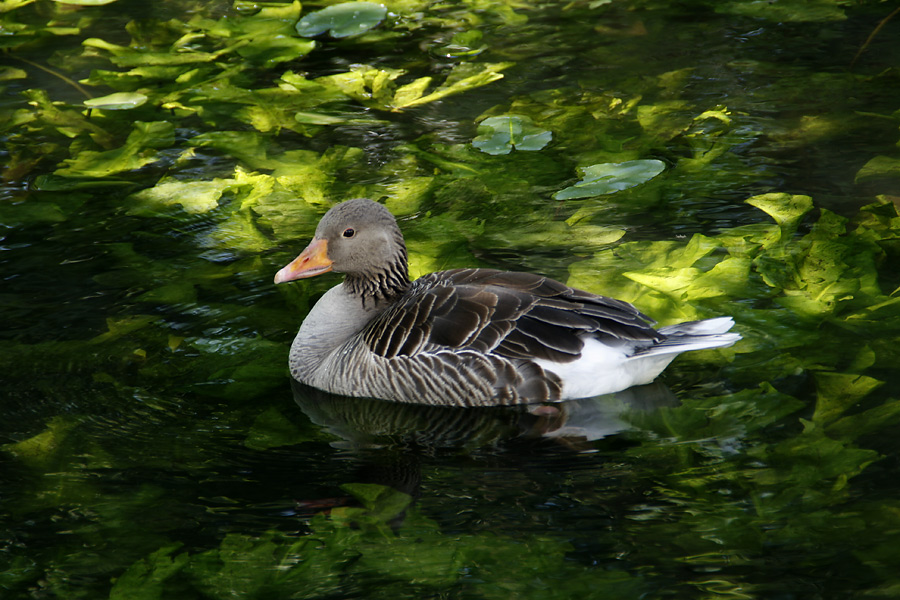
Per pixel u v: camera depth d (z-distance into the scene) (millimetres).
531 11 20766
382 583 7621
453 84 17531
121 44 19141
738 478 8664
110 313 11586
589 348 9992
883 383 9820
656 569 7656
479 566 7773
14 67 18375
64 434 9531
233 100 17141
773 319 11008
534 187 14391
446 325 10062
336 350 10672
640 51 18672
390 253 10961
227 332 11352
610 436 9484
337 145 15758
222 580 7660
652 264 12273
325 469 9117
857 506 8180
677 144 15445
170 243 13164
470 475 8992
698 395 9992
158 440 9516
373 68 18297
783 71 17625
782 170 14570
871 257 12133
